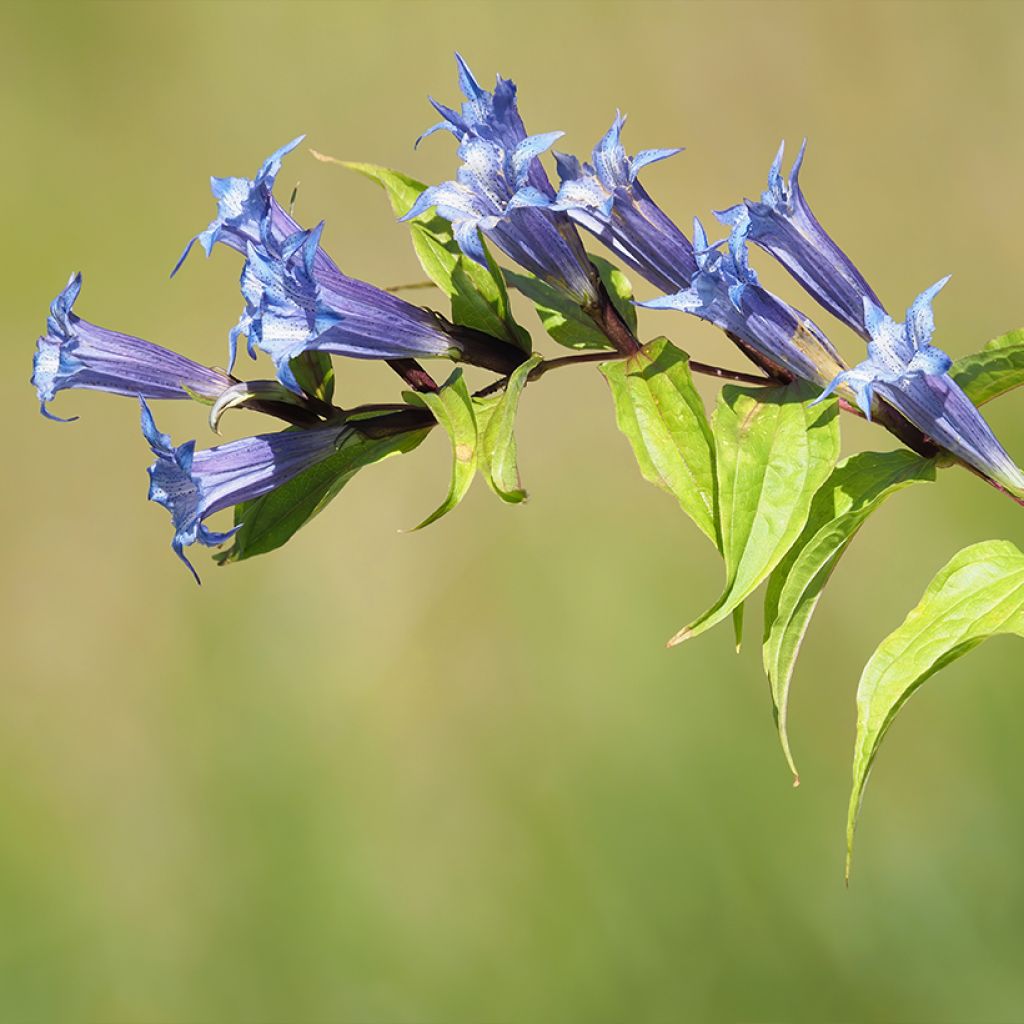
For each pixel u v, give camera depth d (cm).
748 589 127
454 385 128
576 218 128
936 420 128
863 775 127
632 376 128
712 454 128
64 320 129
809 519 129
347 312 129
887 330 127
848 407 129
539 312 131
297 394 129
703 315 128
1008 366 130
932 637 128
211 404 130
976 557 128
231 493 129
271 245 126
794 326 128
